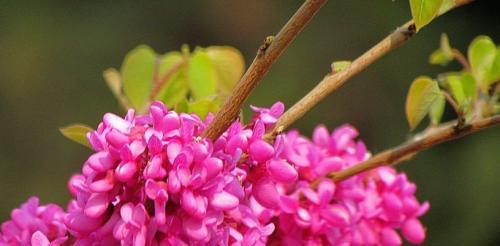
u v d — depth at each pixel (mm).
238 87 691
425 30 2078
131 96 851
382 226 783
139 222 677
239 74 848
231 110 691
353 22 2123
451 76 826
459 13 2111
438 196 1962
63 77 2125
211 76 840
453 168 1974
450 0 741
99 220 684
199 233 678
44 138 2082
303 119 2010
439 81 832
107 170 682
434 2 713
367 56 735
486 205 1945
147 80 850
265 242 735
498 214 1939
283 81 2061
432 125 836
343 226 751
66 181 2051
